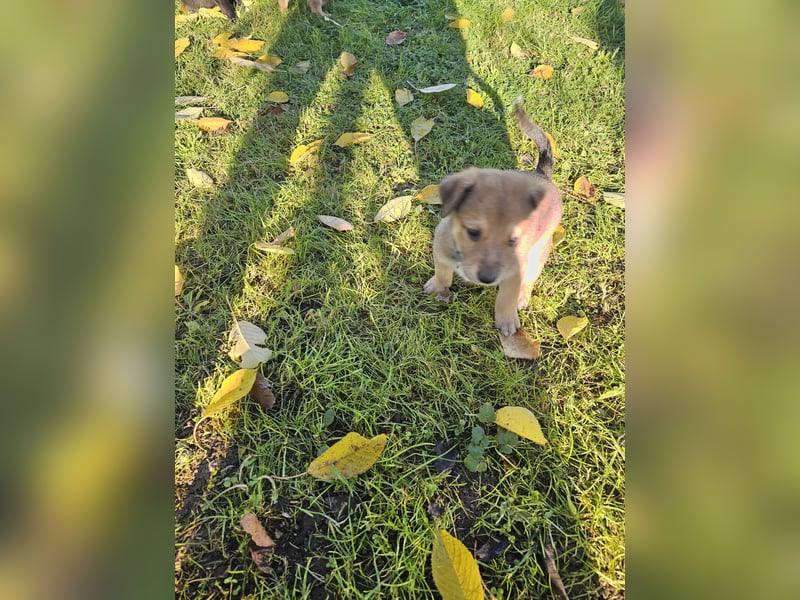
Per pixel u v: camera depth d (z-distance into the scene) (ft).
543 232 2.69
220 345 2.62
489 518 2.13
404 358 2.57
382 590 1.96
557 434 2.36
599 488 2.22
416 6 4.75
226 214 3.17
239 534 2.07
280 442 2.30
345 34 4.37
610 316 2.82
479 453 2.26
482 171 2.68
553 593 1.98
